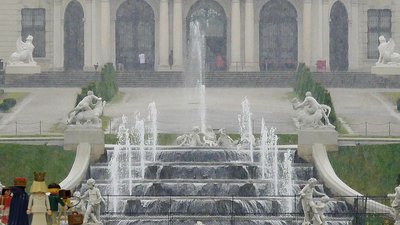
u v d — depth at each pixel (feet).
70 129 466.29
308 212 386.73
